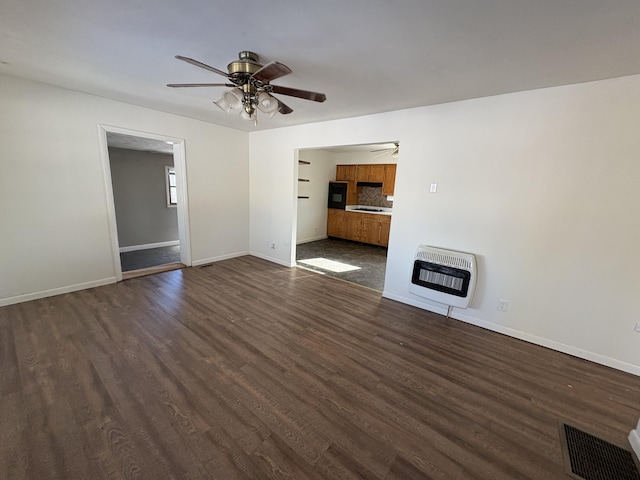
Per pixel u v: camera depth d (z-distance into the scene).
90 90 3.06
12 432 1.54
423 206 3.21
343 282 4.20
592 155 2.28
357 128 3.67
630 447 1.63
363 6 1.41
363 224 6.86
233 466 1.41
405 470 1.43
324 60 2.04
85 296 3.30
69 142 3.16
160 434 1.57
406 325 2.95
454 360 2.38
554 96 2.38
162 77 2.58
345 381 2.06
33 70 2.51
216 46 1.92
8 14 1.58
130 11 1.54
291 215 4.68
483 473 1.44
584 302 2.44
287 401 1.85
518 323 2.77
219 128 4.61
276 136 4.65
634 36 1.56
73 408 1.71
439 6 1.39
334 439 1.59
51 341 2.39
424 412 1.81
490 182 2.76
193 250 4.62
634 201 2.17
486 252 2.86
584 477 1.45
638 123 2.10
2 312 2.84
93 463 1.40
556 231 2.49
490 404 1.91
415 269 3.18
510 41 1.69
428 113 3.05
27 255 3.05
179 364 2.16
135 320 2.79
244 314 3.03
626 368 2.32
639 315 2.24
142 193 6.08
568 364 2.39
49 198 3.11
